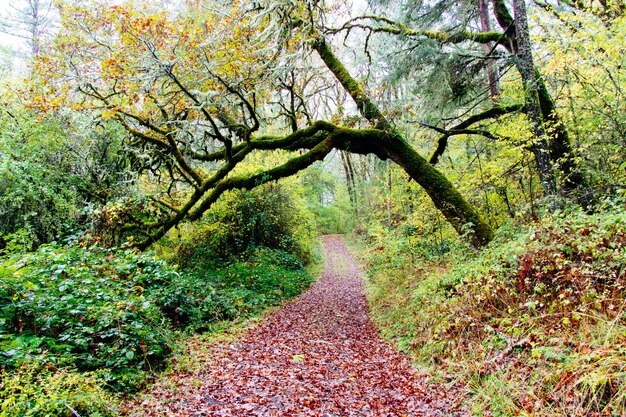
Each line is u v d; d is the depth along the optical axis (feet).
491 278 17.16
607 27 21.63
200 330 24.02
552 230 16.37
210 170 47.83
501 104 30.30
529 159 29.22
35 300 14.92
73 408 10.86
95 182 35.53
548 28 23.97
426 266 28.37
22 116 30.40
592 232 15.03
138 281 22.41
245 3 28.45
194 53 29.14
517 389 11.84
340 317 32.19
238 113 41.06
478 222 26.84
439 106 32.19
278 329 26.66
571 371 10.71
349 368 18.49
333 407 13.65
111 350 14.89
